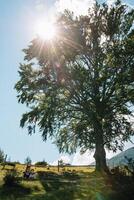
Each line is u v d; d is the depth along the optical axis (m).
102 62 55.38
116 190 20.19
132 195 19.12
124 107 55.88
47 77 57.34
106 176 23.67
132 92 54.44
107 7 58.16
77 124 58.41
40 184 33.91
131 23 57.81
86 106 55.50
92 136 55.88
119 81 53.62
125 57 53.47
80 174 49.53
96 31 57.72
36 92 57.94
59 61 56.31
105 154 55.22
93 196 22.19
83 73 54.16
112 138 56.59
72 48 56.62
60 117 56.81
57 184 34.56
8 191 30.81
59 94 57.03
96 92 55.53
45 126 55.72
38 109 56.38
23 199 27.20
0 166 60.66
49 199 26.08
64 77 55.62
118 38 58.12
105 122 55.38
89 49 57.06
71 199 24.44
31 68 59.19
